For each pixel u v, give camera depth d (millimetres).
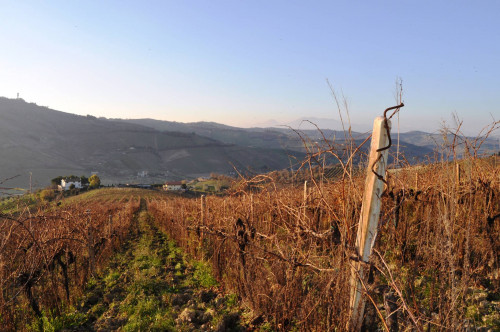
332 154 2754
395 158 3688
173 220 13117
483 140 3510
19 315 5074
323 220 4199
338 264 2971
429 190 3986
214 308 5434
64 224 6660
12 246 5430
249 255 4844
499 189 4289
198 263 8320
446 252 2670
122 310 5832
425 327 2658
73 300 6367
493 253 4277
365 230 2479
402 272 4133
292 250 3699
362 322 2658
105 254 9898
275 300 4238
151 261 9531
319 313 3434
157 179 191375
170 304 5863
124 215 18438
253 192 4973
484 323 3504
